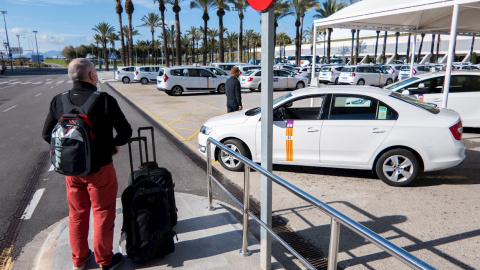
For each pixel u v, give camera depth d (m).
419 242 3.35
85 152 2.27
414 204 4.25
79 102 2.38
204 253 3.01
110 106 2.42
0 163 6.20
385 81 22.45
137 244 2.65
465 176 5.26
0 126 9.69
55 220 3.94
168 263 2.85
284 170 5.66
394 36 59.53
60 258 2.93
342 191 4.71
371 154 4.82
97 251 2.61
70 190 2.53
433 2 6.57
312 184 5.00
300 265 3.03
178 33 37.81
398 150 4.72
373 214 3.98
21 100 15.84
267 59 2.43
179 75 18.27
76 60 2.43
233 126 5.47
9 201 4.48
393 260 3.06
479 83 7.81
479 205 4.20
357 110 4.88
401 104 4.74
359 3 9.01
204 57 42.47
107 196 2.54
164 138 8.14
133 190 2.66
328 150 4.98
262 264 2.78
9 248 3.34
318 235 3.56
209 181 3.81
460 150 4.65
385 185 4.92
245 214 2.90
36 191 4.82
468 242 3.34
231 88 7.43
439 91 8.14
